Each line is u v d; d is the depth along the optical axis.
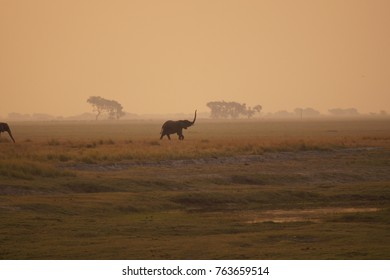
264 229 99.12
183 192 139.50
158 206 127.38
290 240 88.44
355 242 85.75
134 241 89.06
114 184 150.00
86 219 109.81
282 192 143.00
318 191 147.25
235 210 125.38
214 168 184.38
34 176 152.88
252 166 191.88
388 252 79.19
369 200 139.25
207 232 97.38
